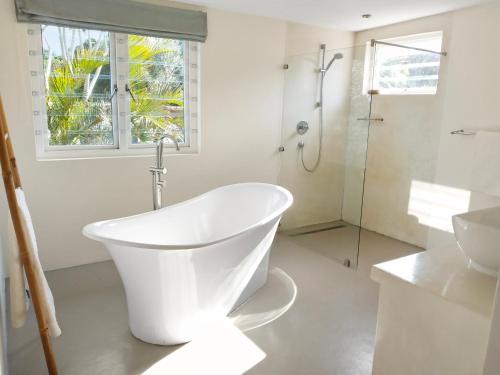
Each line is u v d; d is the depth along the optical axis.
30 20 2.70
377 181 4.17
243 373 1.95
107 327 2.33
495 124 3.06
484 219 1.47
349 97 3.33
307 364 2.03
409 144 3.78
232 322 2.41
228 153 3.73
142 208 3.38
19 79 2.75
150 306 2.09
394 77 3.95
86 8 2.85
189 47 3.43
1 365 1.51
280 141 4.02
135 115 3.31
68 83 3.01
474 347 1.17
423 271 1.41
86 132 3.15
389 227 4.10
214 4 3.27
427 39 3.62
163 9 3.13
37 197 2.94
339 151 3.39
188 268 2.04
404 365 1.41
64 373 1.93
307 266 3.27
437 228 3.61
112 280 2.94
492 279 1.35
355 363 2.05
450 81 3.36
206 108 3.53
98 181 3.14
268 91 3.84
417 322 1.33
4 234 2.80
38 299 1.75
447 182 3.46
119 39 3.11
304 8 3.32
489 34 3.05
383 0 3.02
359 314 2.52
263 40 3.71
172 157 3.43
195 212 3.02
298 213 3.87
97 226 2.29
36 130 2.93
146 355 2.08
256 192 3.26
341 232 3.42
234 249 2.21
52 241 3.05
